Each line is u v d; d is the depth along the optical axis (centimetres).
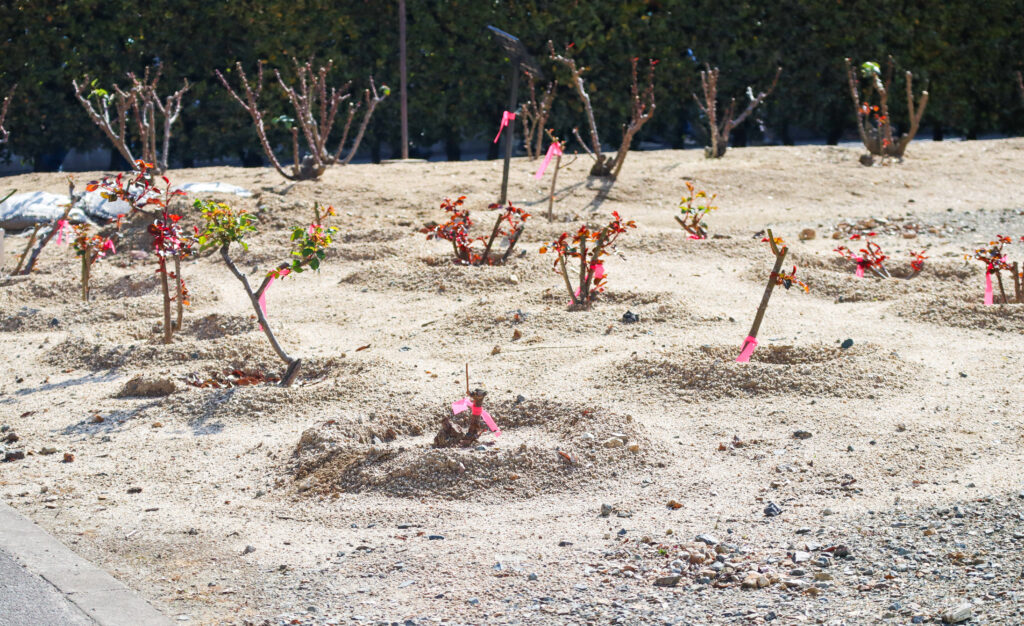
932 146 1922
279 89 2109
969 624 387
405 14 2108
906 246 1266
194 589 455
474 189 1556
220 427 681
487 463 575
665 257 1188
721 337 845
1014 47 2184
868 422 640
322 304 1026
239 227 769
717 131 1814
